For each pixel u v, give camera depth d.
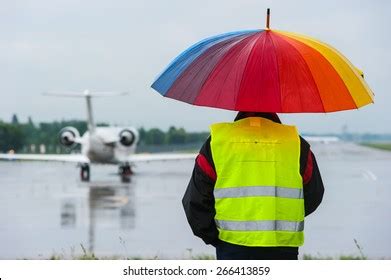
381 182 51.22
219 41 6.95
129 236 22.69
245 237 6.54
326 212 30.50
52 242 21.33
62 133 62.78
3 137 152.62
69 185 50.69
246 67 6.54
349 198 37.81
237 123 6.68
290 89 6.48
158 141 152.62
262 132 6.62
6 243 21.00
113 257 16.83
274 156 6.56
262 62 6.56
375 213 30.11
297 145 6.63
